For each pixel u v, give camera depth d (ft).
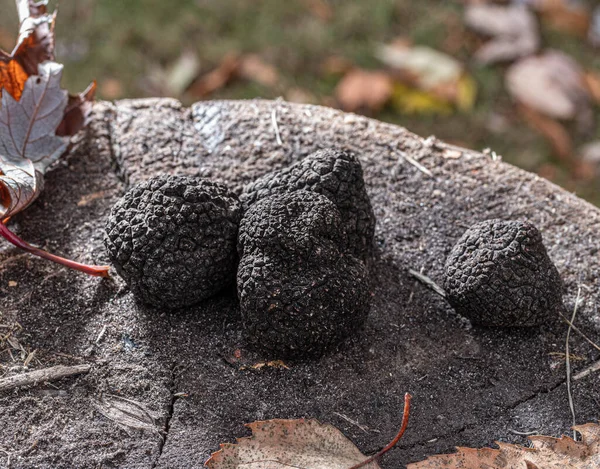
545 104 2.89
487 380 1.83
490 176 2.01
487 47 3.13
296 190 1.84
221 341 1.84
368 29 3.24
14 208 1.86
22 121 1.93
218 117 2.04
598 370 1.85
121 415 1.78
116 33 3.08
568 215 1.97
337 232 1.81
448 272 1.86
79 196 1.96
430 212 1.97
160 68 2.99
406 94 2.89
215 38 3.13
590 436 1.77
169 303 1.83
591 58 3.19
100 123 2.03
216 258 1.82
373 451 1.77
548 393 1.83
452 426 1.79
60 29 3.05
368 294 1.82
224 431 1.77
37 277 1.88
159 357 1.82
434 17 3.30
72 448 1.75
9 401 1.78
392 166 2.01
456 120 2.93
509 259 1.82
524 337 1.87
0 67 1.96
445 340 1.87
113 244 1.81
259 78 2.94
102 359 1.82
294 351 1.80
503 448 1.76
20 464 1.74
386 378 1.83
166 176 1.84
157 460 1.75
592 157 2.84
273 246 1.78
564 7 3.27
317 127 2.04
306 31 3.19
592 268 1.93
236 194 1.88
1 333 1.83
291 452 1.75
